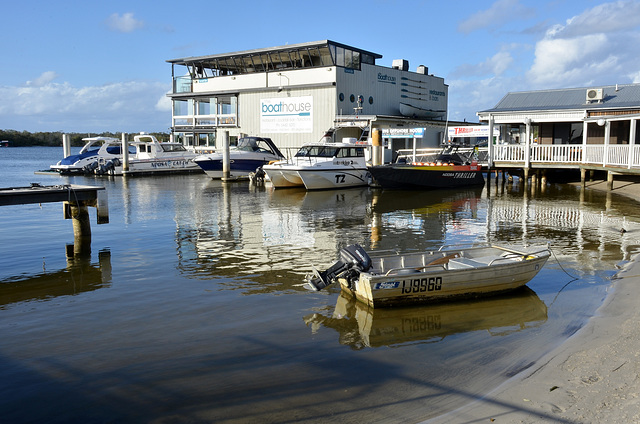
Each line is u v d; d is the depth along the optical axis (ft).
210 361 21.57
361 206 70.03
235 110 137.59
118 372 20.67
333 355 22.07
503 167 92.27
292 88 125.59
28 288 32.58
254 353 22.33
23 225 56.08
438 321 26.27
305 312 27.50
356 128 123.65
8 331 25.22
